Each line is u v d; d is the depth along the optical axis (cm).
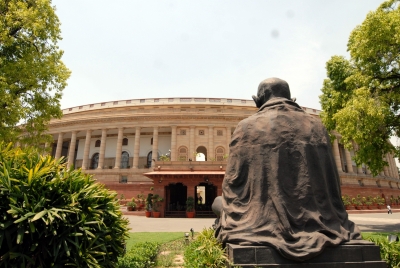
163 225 1902
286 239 407
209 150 4344
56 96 1689
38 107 1620
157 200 2686
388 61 1354
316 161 463
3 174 411
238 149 500
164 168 2984
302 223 422
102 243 467
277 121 482
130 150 4781
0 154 453
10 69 1407
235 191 490
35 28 1473
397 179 5650
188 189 2716
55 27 1622
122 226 557
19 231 384
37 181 422
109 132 4869
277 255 397
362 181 4697
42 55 1641
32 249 395
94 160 4878
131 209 3272
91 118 4556
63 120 4712
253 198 454
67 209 427
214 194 2856
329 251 403
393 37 1243
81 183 480
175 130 4422
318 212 436
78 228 438
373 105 1288
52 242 417
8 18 1404
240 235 429
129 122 4472
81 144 5094
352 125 1317
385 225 1792
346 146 1599
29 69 1473
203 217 2653
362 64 1447
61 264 422
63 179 456
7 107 1387
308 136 474
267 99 548
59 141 4722
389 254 545
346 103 1533
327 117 1784
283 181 445
